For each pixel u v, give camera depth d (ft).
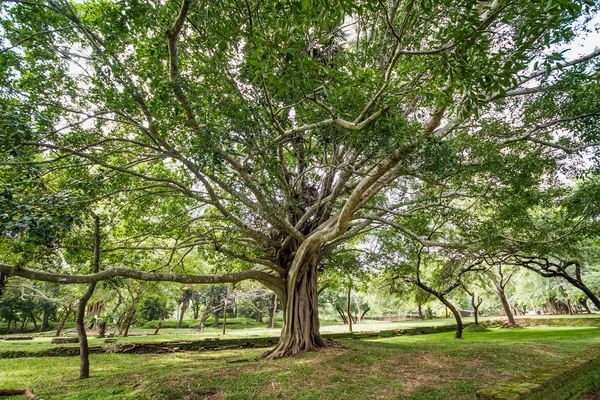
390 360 29.76
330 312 160.97
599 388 19.04
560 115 27.68
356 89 19.70
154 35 24.98
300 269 36.65
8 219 14.29
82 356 28.81
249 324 136.46
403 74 17.07
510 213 33.45
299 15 13.26
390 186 39.11
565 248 42.01
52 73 25.13
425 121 23.81
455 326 77.30
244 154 27.86
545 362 28.91
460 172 28.96
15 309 105.50
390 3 26.68
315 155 34.17
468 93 16.62
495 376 24.41
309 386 22.72
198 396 22.18
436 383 22.88
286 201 34.06
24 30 24.18
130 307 74.43
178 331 94.84
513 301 120.06
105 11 23.53
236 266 46.55
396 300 103.14
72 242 31.76
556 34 14.58
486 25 13.57
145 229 37.17
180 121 23.26
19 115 18.58
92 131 27.04
